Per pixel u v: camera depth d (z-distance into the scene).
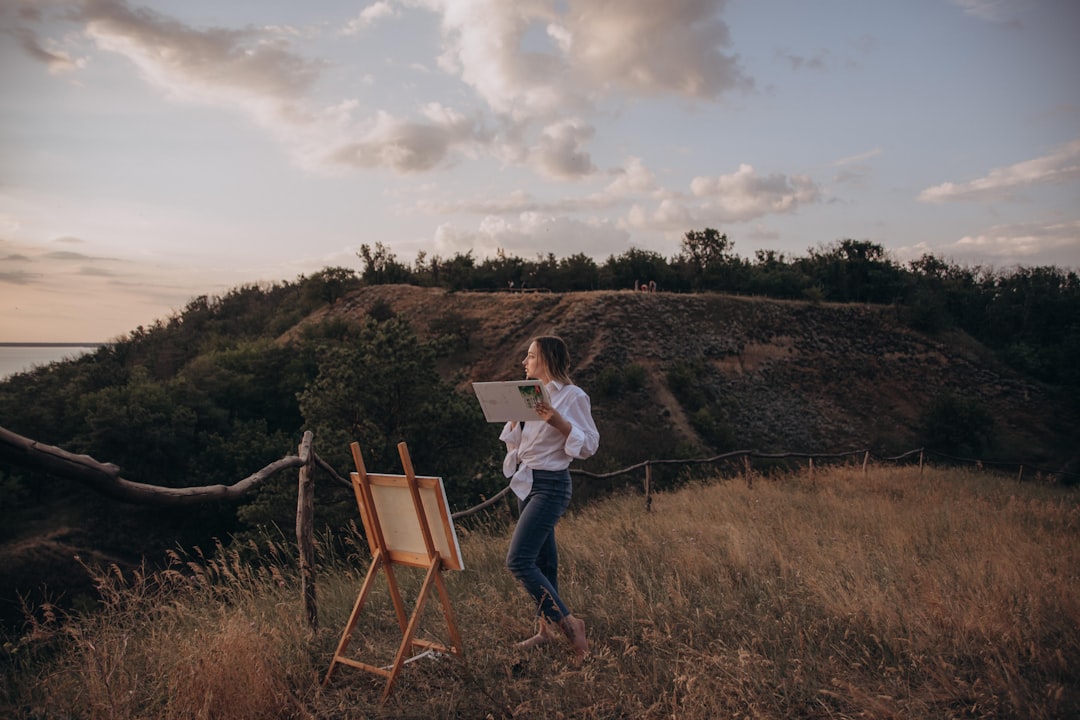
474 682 3.18
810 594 4.66
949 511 9.52
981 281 80.31
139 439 33.28
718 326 59.78
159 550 29.66
